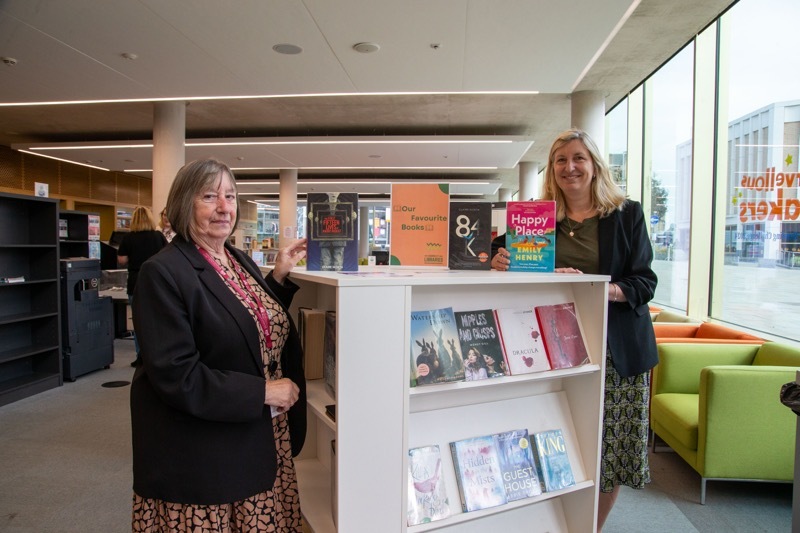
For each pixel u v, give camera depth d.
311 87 5.32
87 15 3.70
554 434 1.72
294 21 3.75
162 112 6.70
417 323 1.45
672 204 5.18
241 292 1.37
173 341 1.15
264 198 18.42
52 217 4.45
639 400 1.83
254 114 7.65
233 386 1.19
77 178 11.01
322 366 1.86
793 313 3.27
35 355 4.53
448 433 1.57
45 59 4.58
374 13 3.62
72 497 2.50
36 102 5.94
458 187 14.28
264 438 1.31
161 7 3.55
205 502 1.20
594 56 4.44
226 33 3.99
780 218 3.41
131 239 4.86
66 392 4.33
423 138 8.05
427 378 1.39
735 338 3.49
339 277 1.29
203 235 1.35
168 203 1.33
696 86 4.54
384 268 1.83
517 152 8.99
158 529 1.25
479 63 4.60
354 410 1.26
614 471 1.83
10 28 3.94
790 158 3.31
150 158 9.62
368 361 1.27
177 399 1.13
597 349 1.72
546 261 1.73
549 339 1.67
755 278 3.75
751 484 2.81
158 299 1.16
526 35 3.99
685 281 4.85
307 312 1.86
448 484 1.50
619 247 1.85
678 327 3.97
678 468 3.04
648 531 2.29
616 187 1.90
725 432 2.51
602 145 6.23
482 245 1.72
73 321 4.68
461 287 1.66
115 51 4.37
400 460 1.32
